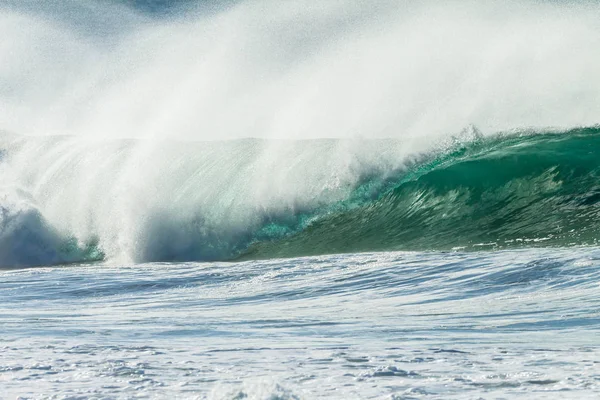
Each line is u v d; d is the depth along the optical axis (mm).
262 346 28234
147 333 32594
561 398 17922
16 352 26188
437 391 18891
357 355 25594
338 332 33031
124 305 44844
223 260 75312
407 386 19562
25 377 20969
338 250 69750
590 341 29797
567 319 35812
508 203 70500
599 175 71250
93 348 27266
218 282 51344
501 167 74500
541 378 20594
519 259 50656
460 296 43000
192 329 34094
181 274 54812
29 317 39594
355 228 74312
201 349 27234
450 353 26141
